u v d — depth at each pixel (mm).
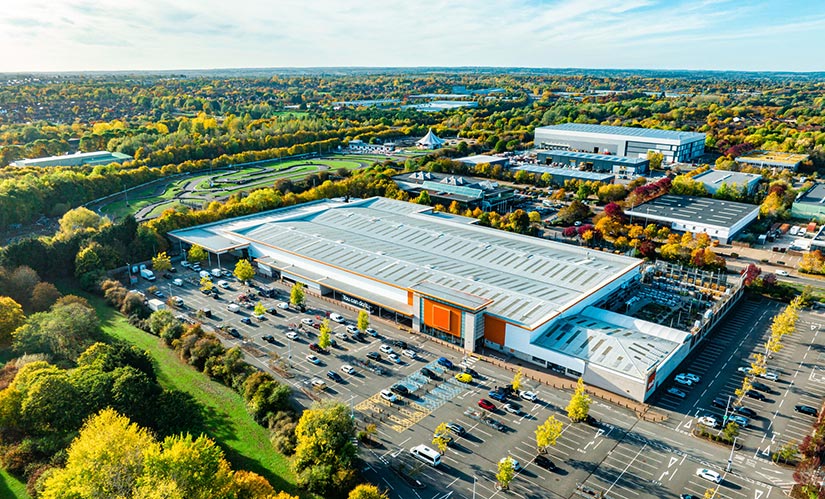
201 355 137500
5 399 107875
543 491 99188
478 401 126750
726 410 118750
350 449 101812
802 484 97688
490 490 99562
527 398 127125
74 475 85938
